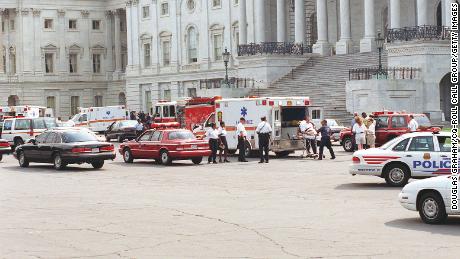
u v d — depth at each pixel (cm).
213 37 10500
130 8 11875
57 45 12550
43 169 4588
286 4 9525
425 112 6800
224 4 10288
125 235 2164
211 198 2998
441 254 1825
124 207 2759
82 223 2394
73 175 4144
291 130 5075
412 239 2028
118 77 12669
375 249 1903
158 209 2692
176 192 3228
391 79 6681
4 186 3594
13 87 12362
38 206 2828
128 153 4931
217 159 5116
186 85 10950
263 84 8312
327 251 1889
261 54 8325
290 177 3769
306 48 8531
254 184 3491
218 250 1927
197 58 10762
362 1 9056
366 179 3584
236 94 8144
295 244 1986
